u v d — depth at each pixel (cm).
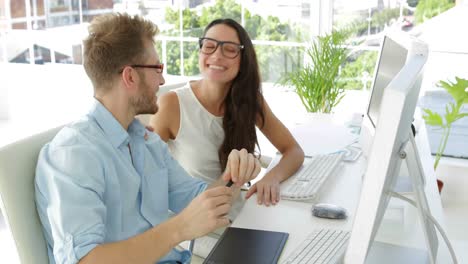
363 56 374
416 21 353
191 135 212
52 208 129
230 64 203
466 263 263
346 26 375
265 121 219
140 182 153
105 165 138
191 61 431
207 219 129
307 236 146
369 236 97
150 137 168
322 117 284
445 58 329
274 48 400
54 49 499
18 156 138
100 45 142
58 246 124
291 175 197
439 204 173
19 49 509
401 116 93
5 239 302
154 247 127
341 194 179
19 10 499
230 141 212
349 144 232
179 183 174
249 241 143
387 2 360
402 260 133
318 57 339
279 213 164
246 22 405
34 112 507
